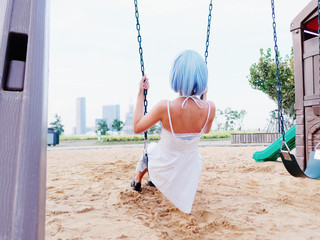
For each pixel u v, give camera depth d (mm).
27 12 719
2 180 602
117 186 3322
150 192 2912
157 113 1818
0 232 575
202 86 1842
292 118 19062
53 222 2000
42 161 635
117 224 2004
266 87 18531
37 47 688
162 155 1973
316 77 4023
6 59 682
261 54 18750
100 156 7996
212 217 2268
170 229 2012
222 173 4418
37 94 659
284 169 4633
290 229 2033
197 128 1917
